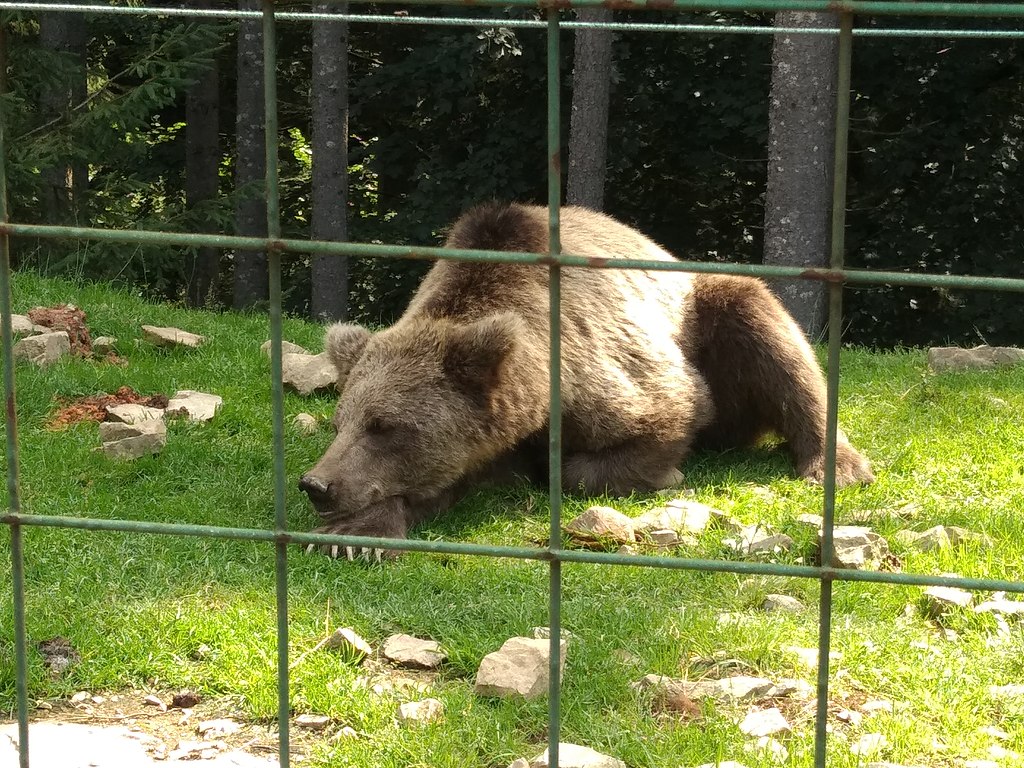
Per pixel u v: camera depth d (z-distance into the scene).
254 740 3.67
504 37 15.69
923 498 5.93
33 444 6.07
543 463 6.33
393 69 16.75
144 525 2.59
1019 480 6.13
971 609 4.51
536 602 4.60
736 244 18.27
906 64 15.66
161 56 12.82
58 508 5.35
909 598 4.69
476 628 4.40
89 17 17.00
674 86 16.42
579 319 6.11
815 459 6.49
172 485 5.80
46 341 7.27
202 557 4.91
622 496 6.04
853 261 16.39
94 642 4.12
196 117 18.52
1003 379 8.34
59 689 3.90
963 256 16.11
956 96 15.48
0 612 4.27
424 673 4.13
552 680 2.51
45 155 11.77
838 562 4.88
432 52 16.70
